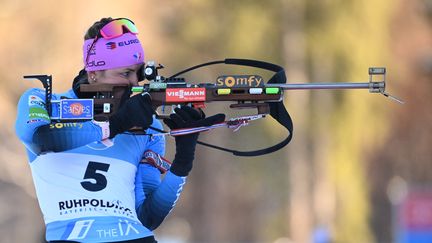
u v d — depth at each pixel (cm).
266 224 11550
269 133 10450
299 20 9938
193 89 1341
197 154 12394
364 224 10344
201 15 10038
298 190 10450
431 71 10869
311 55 9925
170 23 10012
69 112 1305
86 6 9488
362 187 10375
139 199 1437
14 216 11812
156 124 1474
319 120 10100
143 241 1359
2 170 10638
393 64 10638
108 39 1384
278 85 1343
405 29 10856
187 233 13888
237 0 10056
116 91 1347
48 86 1313
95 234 1333
